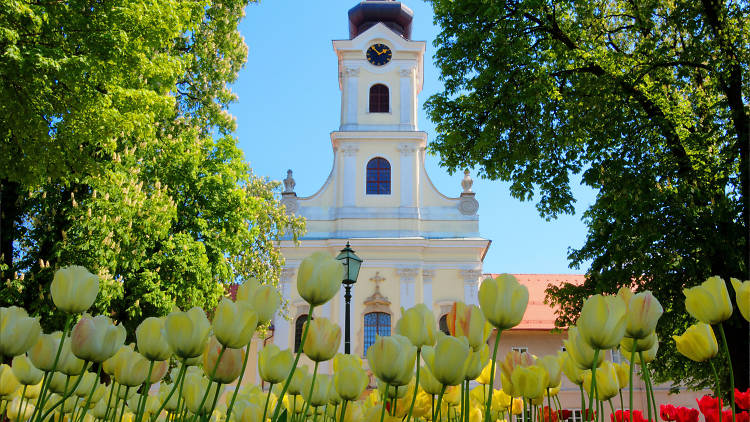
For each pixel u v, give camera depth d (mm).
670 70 15820
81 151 12125
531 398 1897
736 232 14000
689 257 14461
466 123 16484
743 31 14312
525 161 16406
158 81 13203
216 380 1630
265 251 22922
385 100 33375
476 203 32062
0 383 1972
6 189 14547
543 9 15812
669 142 15023
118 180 14391
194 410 1875
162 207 15500
